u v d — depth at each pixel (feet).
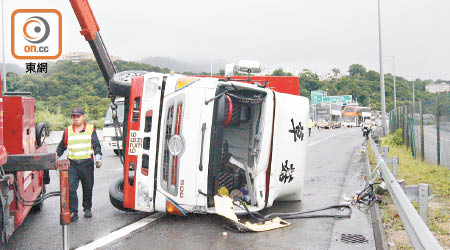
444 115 35.45
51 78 151.12
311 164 44.55
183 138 18.60
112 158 51.44
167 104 18.88
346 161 47.21
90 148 20.92
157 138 18.89
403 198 13.78
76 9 20.47
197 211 18.93
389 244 15.58
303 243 16.79
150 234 17.80
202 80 18.97
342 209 22.72
